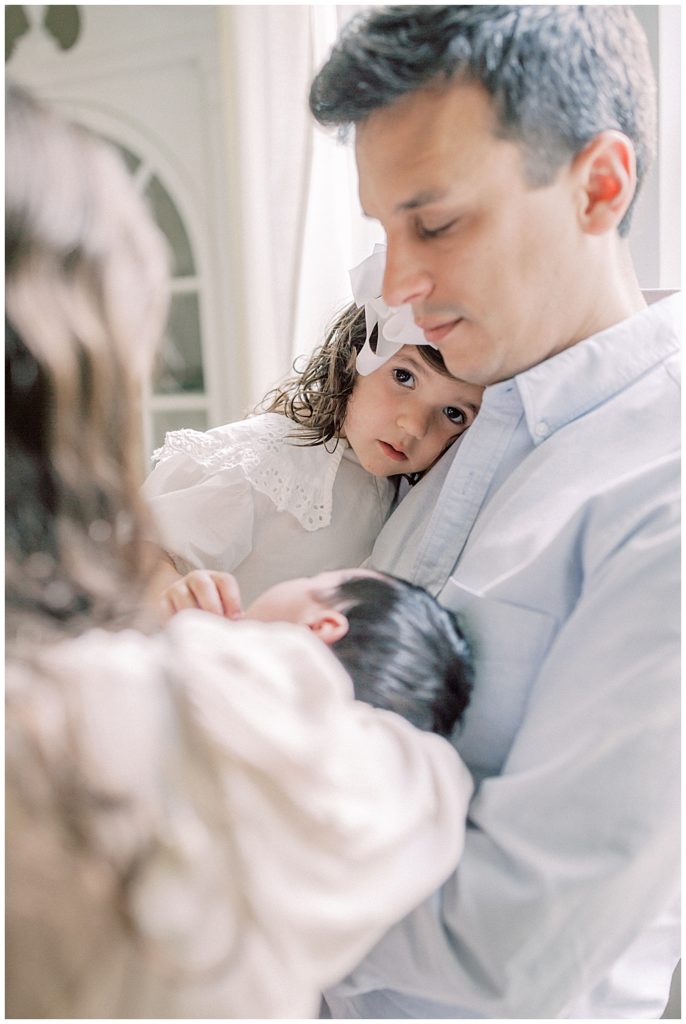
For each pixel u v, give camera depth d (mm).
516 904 584
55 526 504
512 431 781
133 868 464
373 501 922
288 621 695
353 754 524
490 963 592
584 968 589
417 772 568
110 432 522
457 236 662
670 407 707
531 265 678
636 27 697
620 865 572
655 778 579
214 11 1528
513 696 679
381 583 713
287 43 1279
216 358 1593
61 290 506
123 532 530
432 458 882
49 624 496
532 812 596
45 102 566
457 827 566
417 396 847
